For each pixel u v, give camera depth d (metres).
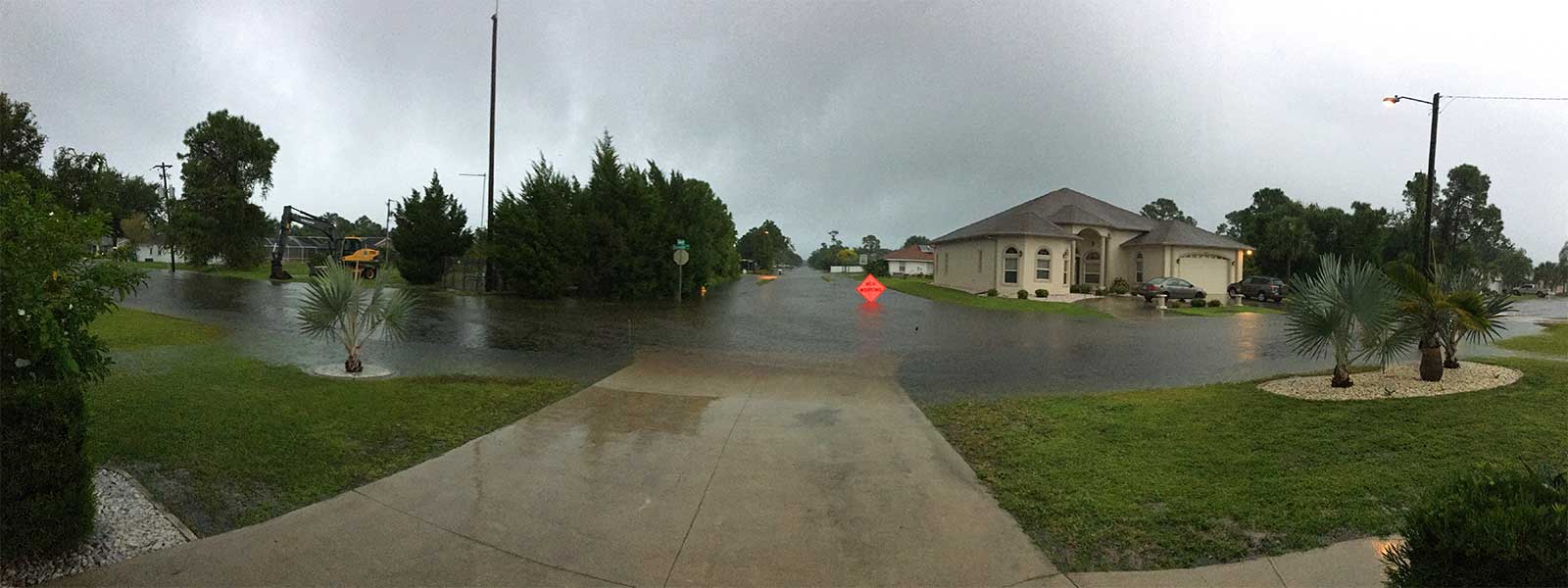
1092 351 13.51
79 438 3.43
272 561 3.52
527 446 5.72
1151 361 12.05
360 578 3.37
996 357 12.49
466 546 3.78
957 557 3.74
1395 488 4.47
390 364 9.82
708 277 32.78
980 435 6.35
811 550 3.82
